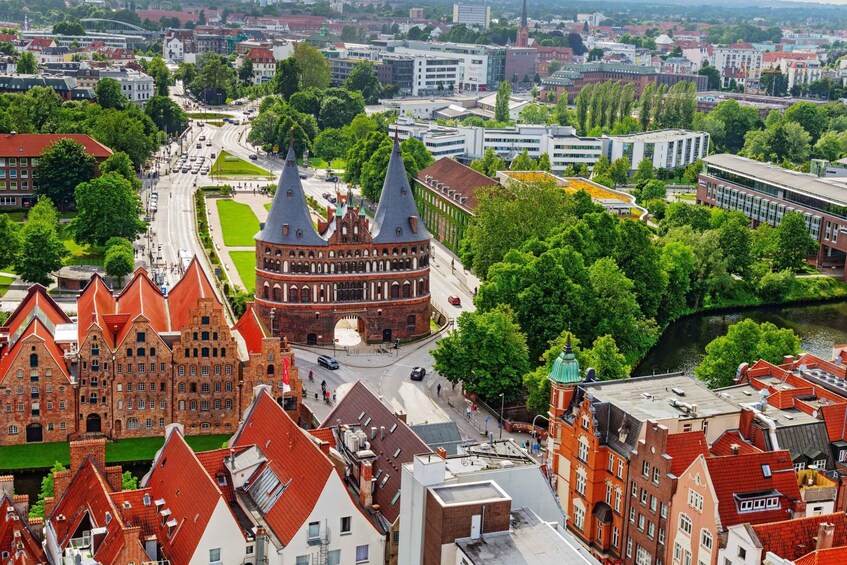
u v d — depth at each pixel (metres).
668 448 140.88
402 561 127.12
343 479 142.12
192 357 199.12
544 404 195.50
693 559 135.50
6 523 131.38
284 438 141.88
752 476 135.12
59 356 198.50
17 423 194.25
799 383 166.62
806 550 125.31
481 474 128.75
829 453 150.38
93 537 124.38
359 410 153.88
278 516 132.62
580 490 156.62
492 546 118.31
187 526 129.50
